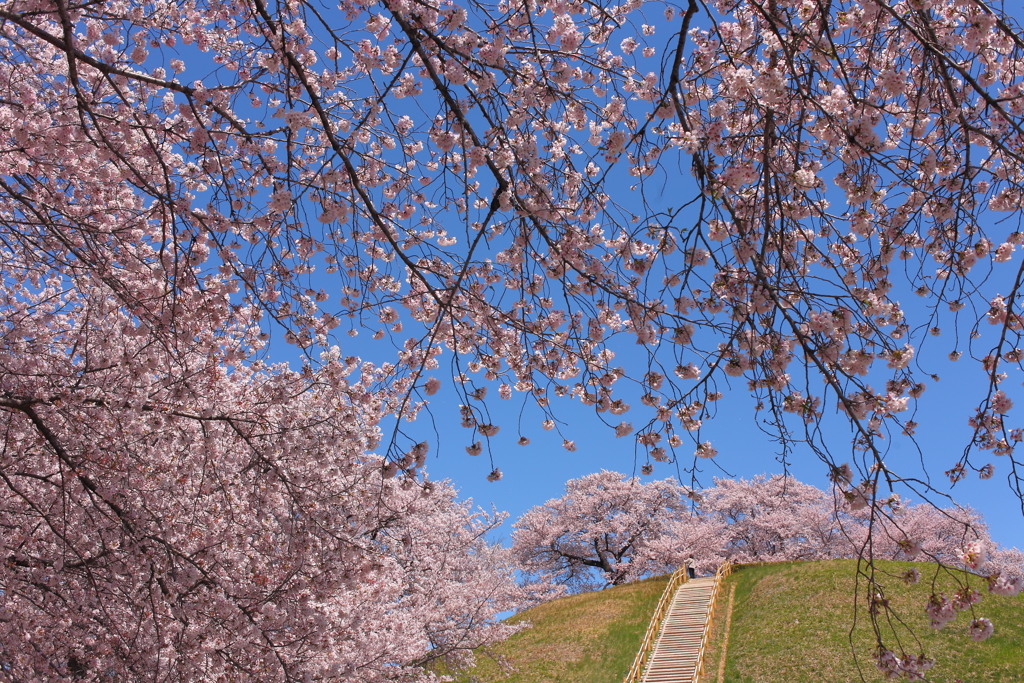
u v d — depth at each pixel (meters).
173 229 4.86
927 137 5.02
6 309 7.15
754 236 3.99
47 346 7.70
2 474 6.27
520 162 4.96
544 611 30.36
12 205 6.54
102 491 6.77
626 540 37.97
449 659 18.73
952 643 18.56
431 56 5.25
